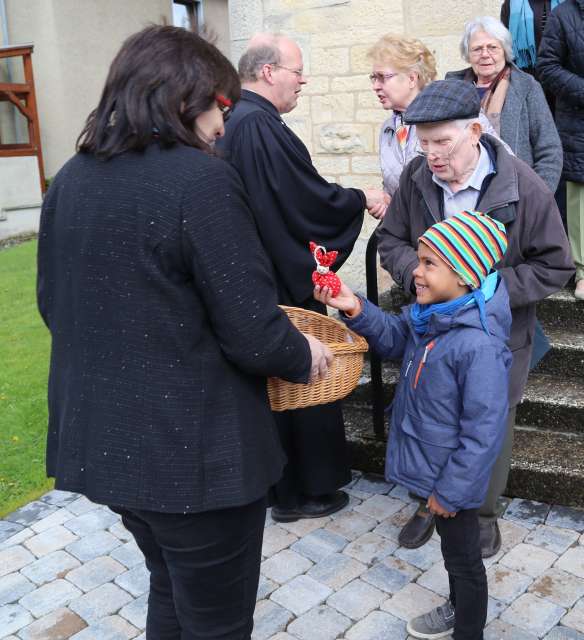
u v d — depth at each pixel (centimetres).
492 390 191
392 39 295
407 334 219
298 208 267
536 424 326
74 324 155
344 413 360
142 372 148
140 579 265
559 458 299
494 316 196
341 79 455
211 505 151
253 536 169
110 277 148
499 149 227
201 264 144
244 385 158
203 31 175
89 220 149
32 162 1034
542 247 225
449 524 203
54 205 160
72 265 153
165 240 143
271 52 267
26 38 1124
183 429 149
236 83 161
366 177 463
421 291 200
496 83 324
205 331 152
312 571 262
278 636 232
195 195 144
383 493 313
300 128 476
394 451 213
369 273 301
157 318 146
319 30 452
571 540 270
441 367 197
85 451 153
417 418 205
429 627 226
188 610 169
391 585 253
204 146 154
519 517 286
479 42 317
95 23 1152
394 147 318
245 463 155
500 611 235
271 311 152
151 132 148
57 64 1110
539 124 321
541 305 370
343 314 215
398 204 256
